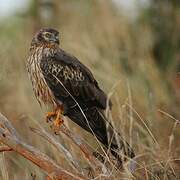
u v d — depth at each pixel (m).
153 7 17.83
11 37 17.91
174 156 10.93
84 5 18.20
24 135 13.05
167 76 15.64
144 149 10.99
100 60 15.23
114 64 15.48
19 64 15.52
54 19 18.95
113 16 17.56
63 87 11.84
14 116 13.82
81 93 11.86
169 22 17.52
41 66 11.99
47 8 19.19
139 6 17.92
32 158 9.26
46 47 12.18
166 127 12.30
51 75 11.94
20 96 14.48
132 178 9.69
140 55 16.38
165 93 14.64
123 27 16.95
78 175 9.52
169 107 13.72
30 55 12.27
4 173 10.48
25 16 19.23
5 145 9.55
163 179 10.21
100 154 9.93
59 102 11.80
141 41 16.78
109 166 10.10
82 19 17.88
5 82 15.08
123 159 9.80
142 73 15.35
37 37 12.27
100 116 11.41
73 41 16.52
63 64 12.02
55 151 11.05
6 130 9.27
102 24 17.20
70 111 11.72
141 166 9.99
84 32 17.16
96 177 9.42
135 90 13.72
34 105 14.16
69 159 9.76
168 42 17.19
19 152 9.27
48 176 9.44
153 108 12.57
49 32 12.23
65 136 11.02
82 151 9.97
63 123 11.28
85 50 15.58
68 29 17.56
